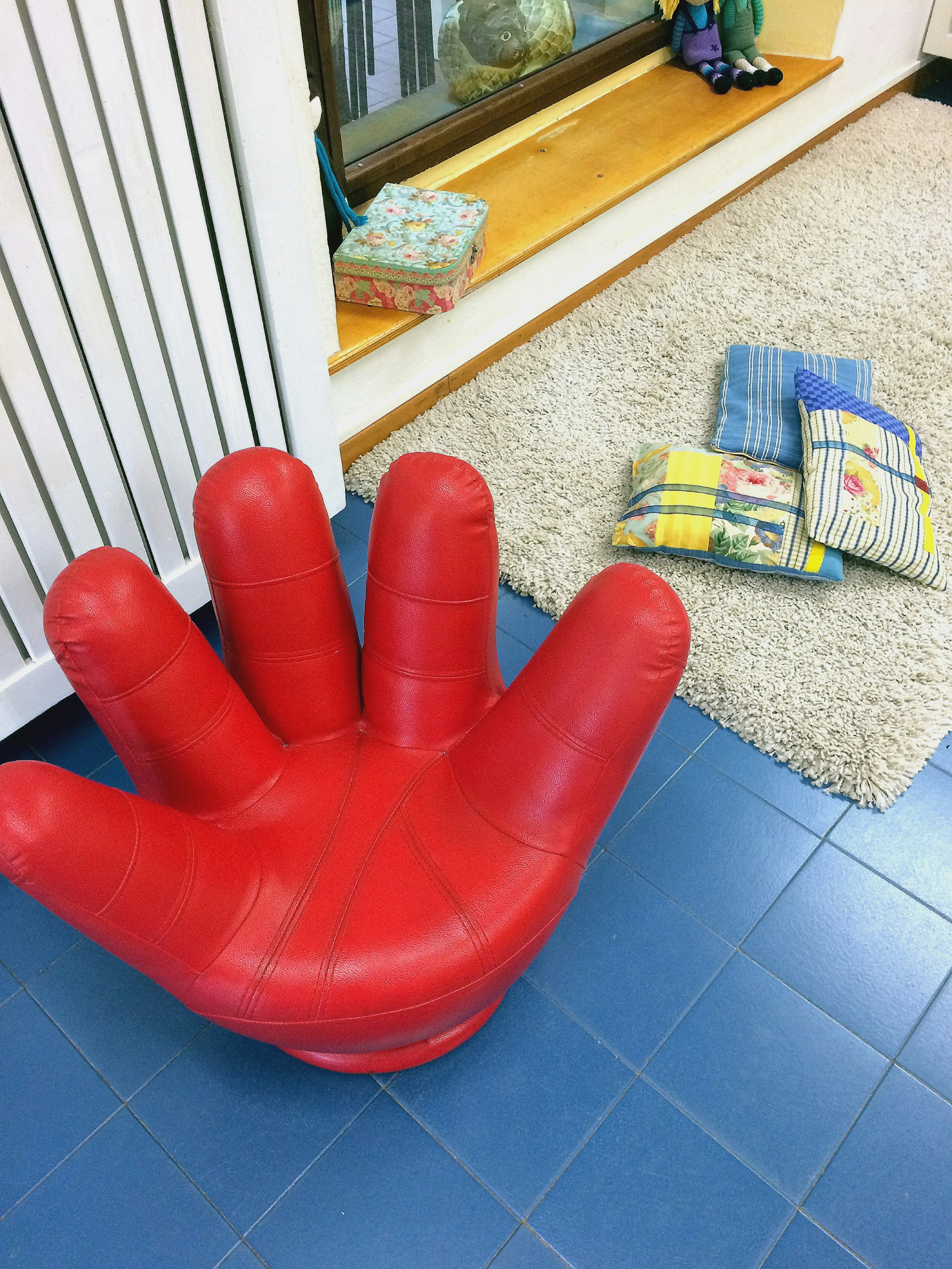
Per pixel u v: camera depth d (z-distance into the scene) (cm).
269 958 105
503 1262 111
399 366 203
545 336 231
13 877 92
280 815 120
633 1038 128
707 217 271
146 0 107
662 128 252
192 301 135
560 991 132
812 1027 129
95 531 137
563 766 108
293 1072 125
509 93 237
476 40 224
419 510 116
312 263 167
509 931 109
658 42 272
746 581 179
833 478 176
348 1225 113
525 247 211
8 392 118
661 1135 120
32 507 127
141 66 111
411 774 125
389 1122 121
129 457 136
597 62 255
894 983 133
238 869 108
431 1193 116
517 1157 118
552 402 214
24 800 91
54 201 110
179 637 113
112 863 95
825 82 285
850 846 147
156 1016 130
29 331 119
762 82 268
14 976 134
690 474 182
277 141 131
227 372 144
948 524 189
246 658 125
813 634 171
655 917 139
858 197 275
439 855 113
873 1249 112
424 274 186
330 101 184
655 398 215
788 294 242
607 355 226
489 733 116
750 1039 128
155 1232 113
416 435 206
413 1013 107
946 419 210
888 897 141
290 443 168
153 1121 121
